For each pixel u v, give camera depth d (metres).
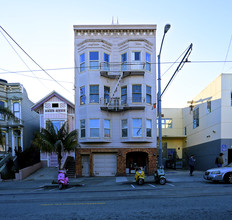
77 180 15.98
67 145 14.66
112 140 18.88
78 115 19.30
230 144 18.33
